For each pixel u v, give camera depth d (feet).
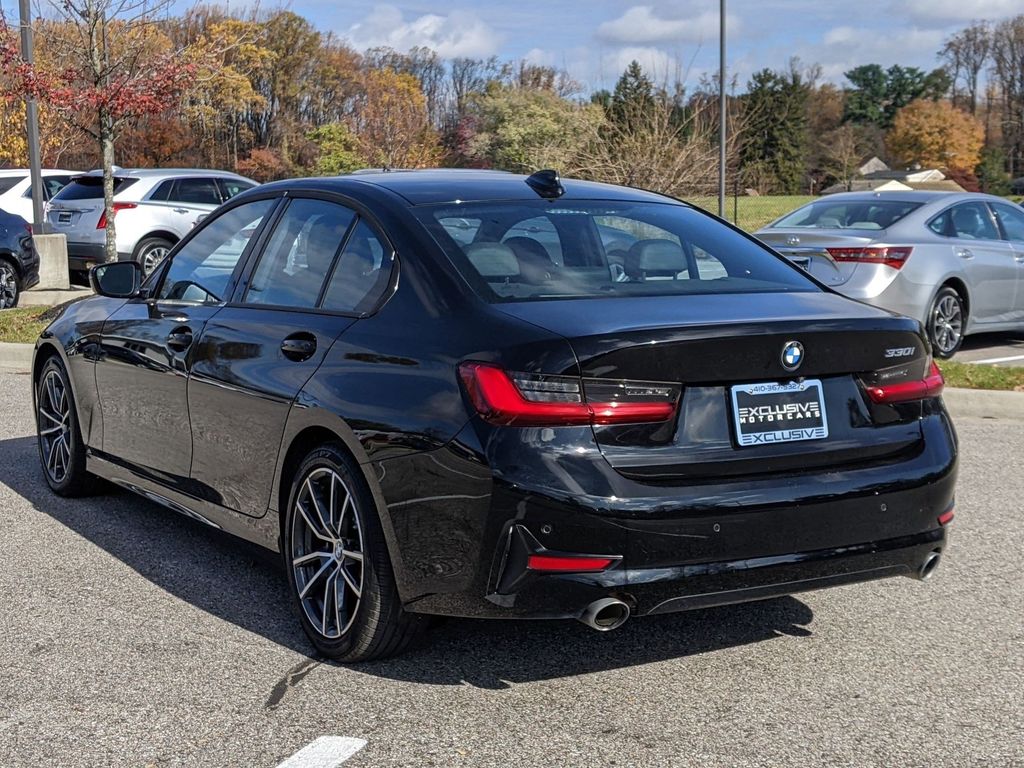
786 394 11.61
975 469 22.81
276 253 15.01
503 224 13.47
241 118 246.27
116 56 48.01
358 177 15.01
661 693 12.14
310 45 254.47
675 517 10.84
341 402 12.40
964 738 11.09
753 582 11.29
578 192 14.98
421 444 11.42
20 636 13.71
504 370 10.96
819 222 37.06
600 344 10.84
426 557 11.52
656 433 11.02
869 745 10.92
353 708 11.69
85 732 11.15
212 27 51.06
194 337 15.48
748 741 10.98
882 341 12.07
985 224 37.24
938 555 12.60
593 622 10.86
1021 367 31.71
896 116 433.48
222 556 16.94
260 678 12.48
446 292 12.20
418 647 13.39
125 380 17.31
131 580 15.80
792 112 307.99
